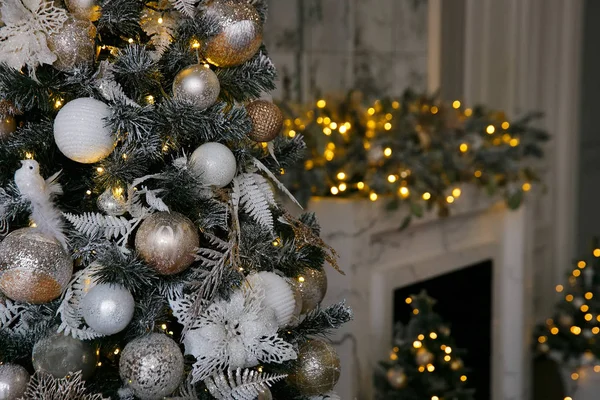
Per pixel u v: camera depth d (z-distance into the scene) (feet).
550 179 14.98
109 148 3.79
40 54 3.70
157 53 3.98
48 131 3.92
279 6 10.41
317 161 8.74
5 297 3.96
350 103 9.63
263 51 4.58
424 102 10.43
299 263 4.56
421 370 8.74
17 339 4.00
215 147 4.00
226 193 4.25
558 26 14.98
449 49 12.73
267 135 4.38
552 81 14.94
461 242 10.96
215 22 4.01
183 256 3.77
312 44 10.96
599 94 16.29
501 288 11.86
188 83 3.90
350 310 4.66
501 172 10.59
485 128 10.78
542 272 14.87
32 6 3.69
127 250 3.84
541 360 14.23
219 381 3.98
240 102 4.42
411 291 9.74
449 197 9.81
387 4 11.70
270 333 4.05
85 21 3.82
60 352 3.78
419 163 9.01
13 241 3.60
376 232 8.80
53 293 3.67
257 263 4.25
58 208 3.93
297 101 10.69
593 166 16.31
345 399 8.51
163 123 3.83
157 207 3.84
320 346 4.58
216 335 3.90
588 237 16.25
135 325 3.89
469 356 11.03
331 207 8.52
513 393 11.87
